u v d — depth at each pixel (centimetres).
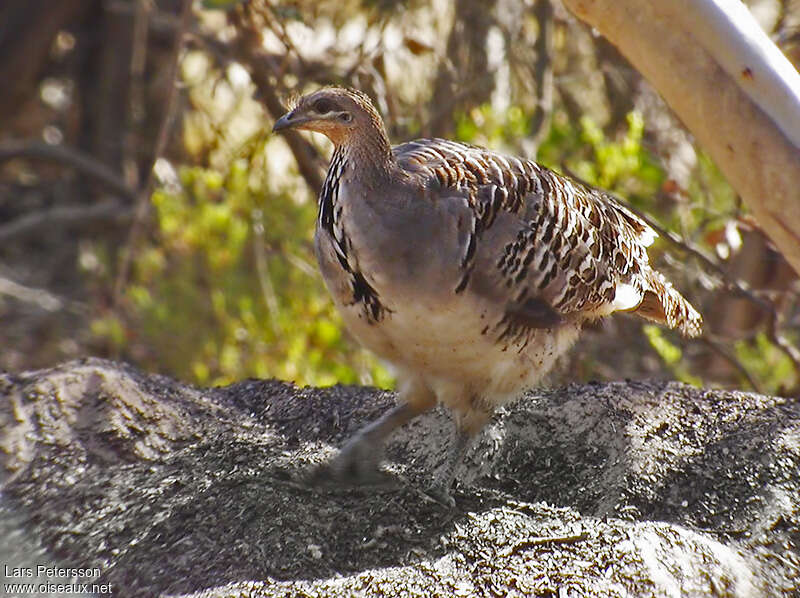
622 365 1393
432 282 768
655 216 1378
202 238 1442
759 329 1388
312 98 772
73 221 1970
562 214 822
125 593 750
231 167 1420
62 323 1861
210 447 883
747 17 777
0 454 866
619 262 891
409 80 1484
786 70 772
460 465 875
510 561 741
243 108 1694
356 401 958
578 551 744
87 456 872
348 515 798
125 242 1869
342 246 782
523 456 888
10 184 2230
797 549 773
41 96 2283
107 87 2058
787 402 927
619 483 848
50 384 915
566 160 1376
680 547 743
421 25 1582
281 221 1406
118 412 905
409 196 766
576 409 912
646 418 902
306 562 761
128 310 1636
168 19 1773
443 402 849
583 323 888
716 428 894
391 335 803
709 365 1459
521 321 807
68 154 1914
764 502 811
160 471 858
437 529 788
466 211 772
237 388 984
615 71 1484
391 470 866
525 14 1514
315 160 1330
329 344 1384
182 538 785
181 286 1478
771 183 784
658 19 785
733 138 788
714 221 1325
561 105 1598
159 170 1489
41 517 817
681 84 795
